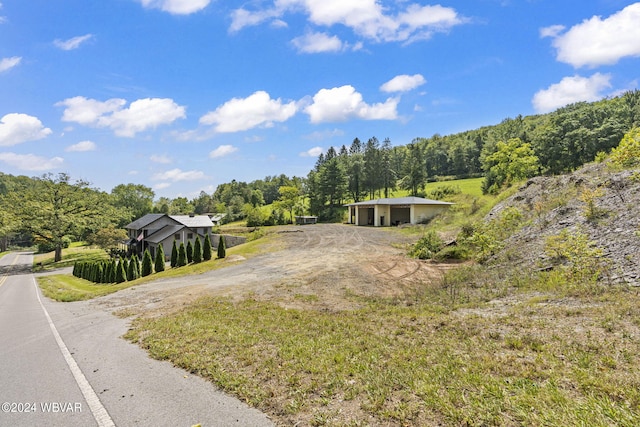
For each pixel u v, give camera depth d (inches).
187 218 1745.8
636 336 169.3
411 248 704.4
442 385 135.7
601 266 296.4
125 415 125.3
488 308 273.3
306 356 178.9
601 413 106.8
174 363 179.6
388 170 2447.1
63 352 212.8
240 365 170.1
